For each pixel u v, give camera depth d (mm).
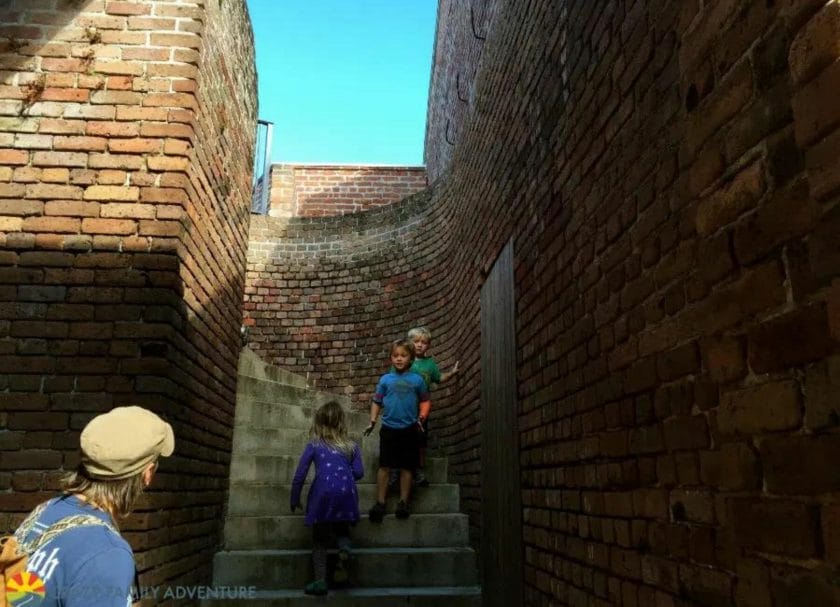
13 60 3643
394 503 5422
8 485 3152
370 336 8055
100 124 3604
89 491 1726
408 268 7930
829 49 1247
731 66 1715
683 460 2004
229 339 4867
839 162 1224
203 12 3857
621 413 2523
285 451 5965
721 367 1762
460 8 7250
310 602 4438
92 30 3707
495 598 4422
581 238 3094
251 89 5527
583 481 2930
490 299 5082
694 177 1906
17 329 3334
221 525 4863
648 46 2428
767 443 1532
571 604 3045
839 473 1269
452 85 7840
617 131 2707
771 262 1528
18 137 3551
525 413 3961
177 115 3650
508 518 4230
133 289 3424
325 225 8836
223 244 4598
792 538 1419
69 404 3266
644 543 2279
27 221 3459
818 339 1350
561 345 3320
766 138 1557
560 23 3596
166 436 1868
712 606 1804
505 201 4727
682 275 2062
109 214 3504
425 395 5348
